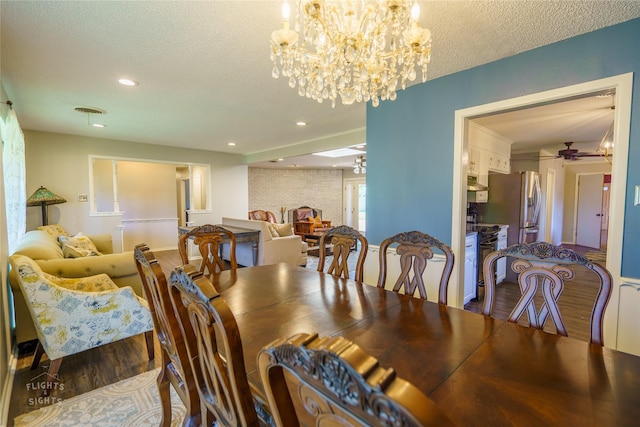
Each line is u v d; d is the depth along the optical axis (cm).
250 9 172
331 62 202
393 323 133
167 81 272
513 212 452
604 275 119
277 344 53
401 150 301
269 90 296
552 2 164
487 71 242
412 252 185
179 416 175
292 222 959
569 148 561
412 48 171
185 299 92
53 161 491
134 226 732
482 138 425
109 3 163
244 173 731
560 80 208
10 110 269
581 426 70
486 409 76
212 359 81
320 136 516
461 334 121
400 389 39
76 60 230
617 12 173
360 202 1047
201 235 243
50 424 169
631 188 184
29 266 196
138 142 573
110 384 206
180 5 167
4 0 158
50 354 203
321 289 184
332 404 47
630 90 183
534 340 116
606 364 98
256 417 77
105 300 219
